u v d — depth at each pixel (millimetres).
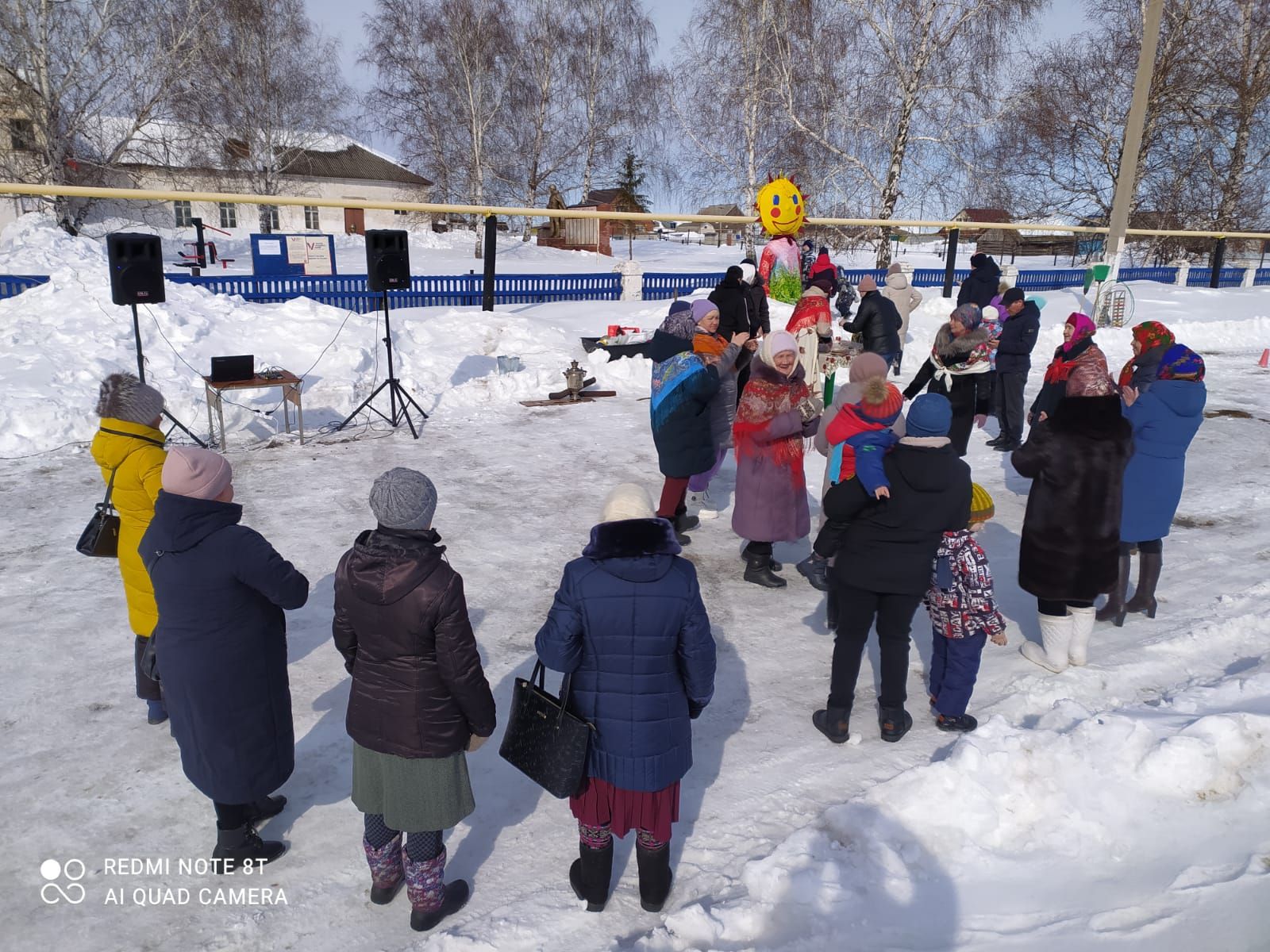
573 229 39781
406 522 2602
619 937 2904
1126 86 28203
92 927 2951
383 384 9922
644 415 10352
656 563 2678
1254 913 2902
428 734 2688
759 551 5812
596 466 8391
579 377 10953
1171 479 4906
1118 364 14336
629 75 35156
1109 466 4195
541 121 35219
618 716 2740
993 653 4883
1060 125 28891
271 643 3137
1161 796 3455
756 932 2871
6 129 28391
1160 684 4480
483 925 2910
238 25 33156
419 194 46094
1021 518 7188
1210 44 27219
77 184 29859
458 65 33812
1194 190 29234
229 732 3023
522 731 2832
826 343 9961
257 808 3439
